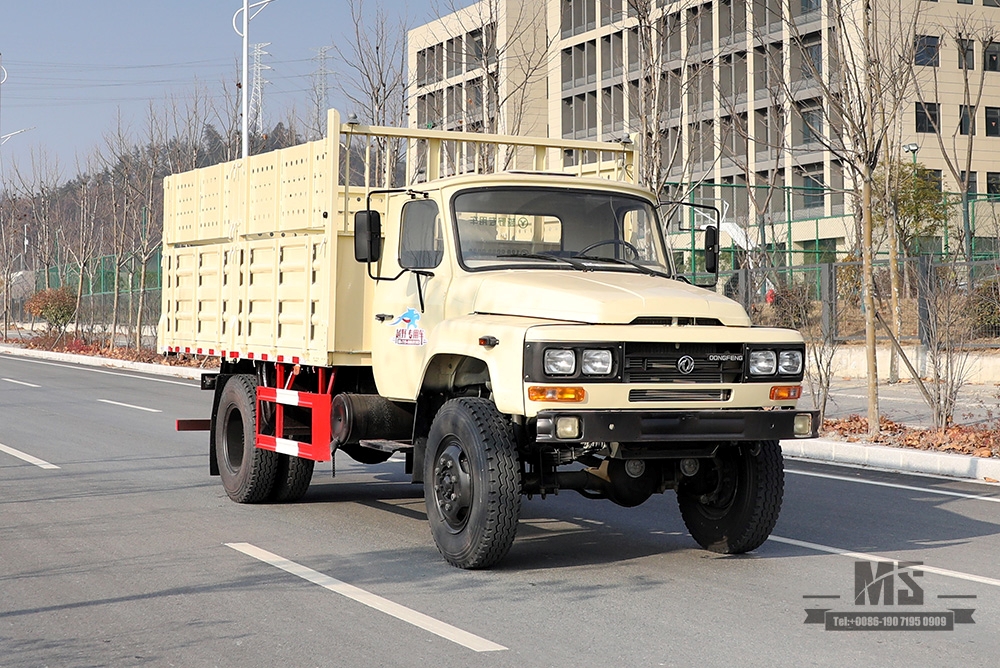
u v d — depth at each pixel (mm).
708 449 7809
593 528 9438
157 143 38281
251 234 10398
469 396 8617
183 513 9938
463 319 7969
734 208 42156
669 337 7355
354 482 11930
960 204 38469
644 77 20438
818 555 8328
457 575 7559
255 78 40312
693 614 6590
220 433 10836
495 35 24719
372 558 8086
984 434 13961
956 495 11047
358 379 9562
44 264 52969
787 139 43625
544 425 7105
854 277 24031
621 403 7277
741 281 24141
